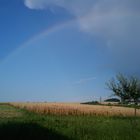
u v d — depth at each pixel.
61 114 53.53
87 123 28.78
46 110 56.16
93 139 20.33
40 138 19.39
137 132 23.44
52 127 24.00
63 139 19.70
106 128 24.67
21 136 19.33
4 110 64.38
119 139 20.61
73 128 23.94
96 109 58.81
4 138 18.75
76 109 57.81
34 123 24.83
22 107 73.12
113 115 51.72
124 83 48.19
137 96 48.00
